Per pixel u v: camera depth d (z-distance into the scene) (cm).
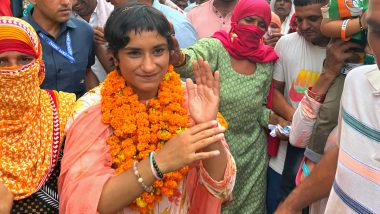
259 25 279
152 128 164
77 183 154
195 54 266
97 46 283
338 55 225
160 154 149
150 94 171
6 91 177
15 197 175
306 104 237
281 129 279
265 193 311
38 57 189
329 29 224
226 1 352
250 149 294
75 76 268
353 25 214
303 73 280
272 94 297
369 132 135
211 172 163
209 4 364
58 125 185
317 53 276
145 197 160
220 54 280
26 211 181
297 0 263
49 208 184
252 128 293
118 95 167
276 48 296
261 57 284
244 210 300
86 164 159
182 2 550
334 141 227
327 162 172
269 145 304
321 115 231
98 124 165
